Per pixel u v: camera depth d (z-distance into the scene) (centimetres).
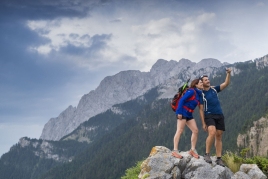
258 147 12444
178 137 1136
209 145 1134
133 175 1493
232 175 1132
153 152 1151
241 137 13625
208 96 1143
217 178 1075
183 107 1138
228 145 14288
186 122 1164
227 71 1152
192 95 1134
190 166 1099
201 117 1155
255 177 1134
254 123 13625
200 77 1159
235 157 1298
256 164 1247
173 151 1130
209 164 1107
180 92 1162
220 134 1157
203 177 1073
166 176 1065
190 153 1145
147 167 1098
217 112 1141
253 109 19600
